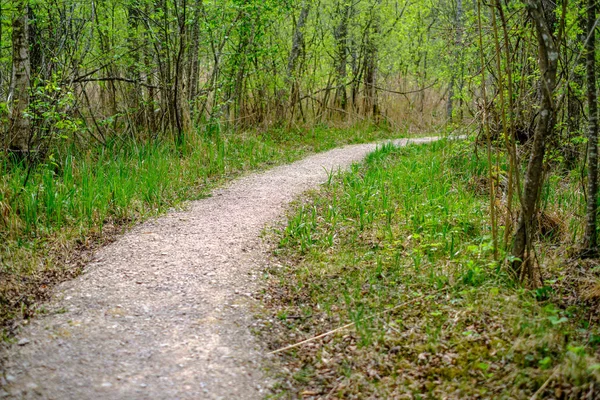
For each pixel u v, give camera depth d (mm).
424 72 20125
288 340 4320
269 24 13664
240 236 6441
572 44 6977
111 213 6977
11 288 4754
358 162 11438
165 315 4488
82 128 9320
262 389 3641
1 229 5762
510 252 5301
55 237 5949
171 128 10781
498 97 7645
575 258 5660
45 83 8500
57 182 7336
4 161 7008
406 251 6016
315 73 16594
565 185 8422
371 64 18969
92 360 3785
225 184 9133
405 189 8398
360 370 3865
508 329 4148
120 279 5121
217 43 12742
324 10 17125
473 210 7250
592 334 4094
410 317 4555
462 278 5090
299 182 9375
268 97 14977
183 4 10188
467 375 3699
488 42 7695
